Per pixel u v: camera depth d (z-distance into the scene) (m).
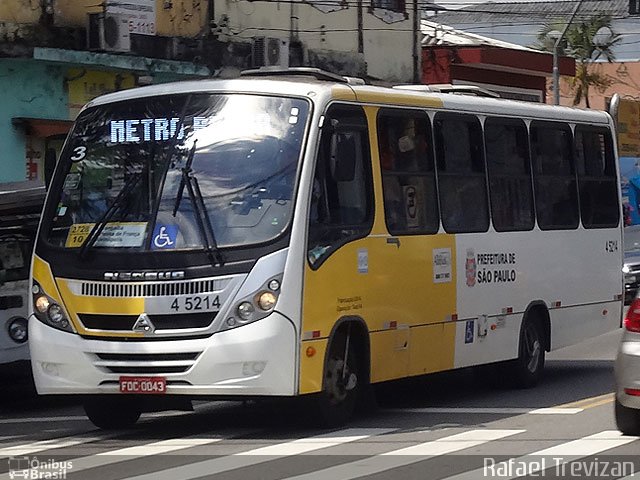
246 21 29.47
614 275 19.31
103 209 12.97
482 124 16.20
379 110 14.10
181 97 13.27
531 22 69.81
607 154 19.31
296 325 12.31
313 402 12.94
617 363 11.96
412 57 35.38
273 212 12.49
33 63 24.75
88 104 13.76
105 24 25.39
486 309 15.95
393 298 13.98
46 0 24.86
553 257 17.58
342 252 13.07
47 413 15.95
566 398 15.85
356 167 13.60
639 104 52.53
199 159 12.85
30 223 16.48
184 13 27.84
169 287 12.33
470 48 38.91
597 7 70.12
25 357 16.22
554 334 17.64
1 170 24.31
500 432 12.88
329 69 31.91
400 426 13.45
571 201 18.23
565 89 57.94
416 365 14.52
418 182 14.70
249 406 15.81
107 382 12.54
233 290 12.20
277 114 12.95
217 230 12.43
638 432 12.35
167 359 12.30
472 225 15.77
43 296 12.90
